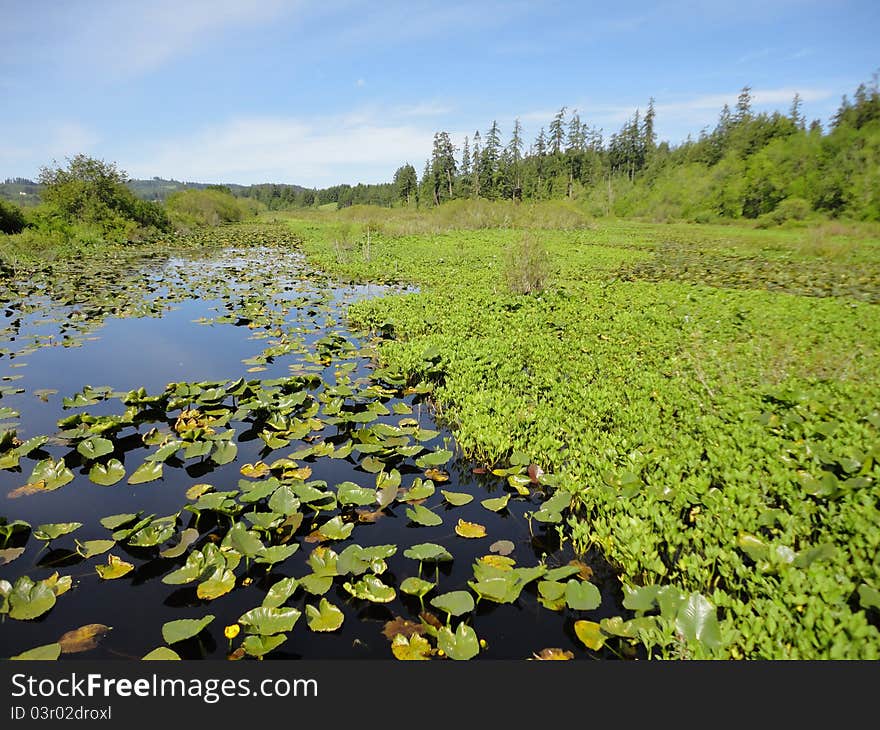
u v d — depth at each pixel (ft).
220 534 11.91
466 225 112.37
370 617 9.71
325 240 88.38
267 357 24.39
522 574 9.86
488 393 18.74
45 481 13.46
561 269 52.60
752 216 141.18
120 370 22.95
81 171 84.38
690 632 8.26
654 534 10.98
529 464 14.53
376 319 30.63
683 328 28.14
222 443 14.75
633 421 16.94
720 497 11.86
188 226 112.27
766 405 17.08
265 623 8.76
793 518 10.89
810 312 31.30
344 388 18.92
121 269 53.88
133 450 15.71
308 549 11.48
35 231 69.87
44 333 28.63
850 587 8.77
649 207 168.14
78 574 10.64
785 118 166.81
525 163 214.28
